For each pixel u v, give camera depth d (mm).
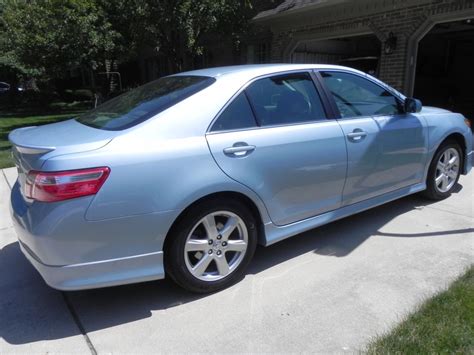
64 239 2412
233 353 2406
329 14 9867
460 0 7250
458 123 4762
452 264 3320
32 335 2627
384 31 8680
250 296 2979
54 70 13219
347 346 2420
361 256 3527
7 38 14164
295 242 3857
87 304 2951
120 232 2541
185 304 2908
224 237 2986
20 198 2844
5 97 22781
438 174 4730
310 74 3568
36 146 2529
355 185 3770
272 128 3168
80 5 11281
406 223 4199
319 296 2943
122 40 12289
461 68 15562
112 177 2475
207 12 8859
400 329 2480
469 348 2277
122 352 2447
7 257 3744
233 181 2898
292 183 3270
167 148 2668
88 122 3137
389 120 3992
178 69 10078
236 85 3094
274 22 11477
